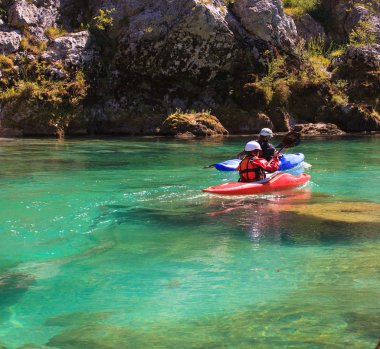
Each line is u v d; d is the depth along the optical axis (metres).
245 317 3.36
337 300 3.62
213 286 3.97
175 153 12.85
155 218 6.30
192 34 18.64
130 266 4.50
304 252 4.84
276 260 4.61
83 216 6.37
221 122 18.81
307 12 24.84
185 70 19.06
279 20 20.11
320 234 5.48
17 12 18.97
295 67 20.52
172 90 19.34
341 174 9.73
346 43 23.77
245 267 4.43
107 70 19.05
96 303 3.66
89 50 19.02
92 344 3.03
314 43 23.53
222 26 18.78
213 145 14.72
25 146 14.29
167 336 3.11
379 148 14.04
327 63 22.09
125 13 19.27
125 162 11.23
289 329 3.15
